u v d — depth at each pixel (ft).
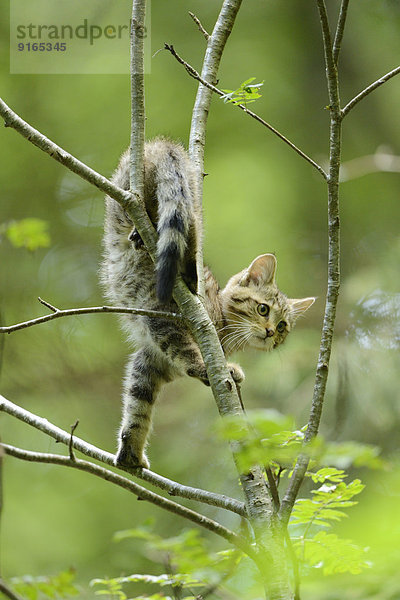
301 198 50.85
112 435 44.68
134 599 13.64
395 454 37.55
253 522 12.78
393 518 15.44
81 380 45.88
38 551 41.01
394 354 41.27
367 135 51.96
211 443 43.24
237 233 48.39
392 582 14.69
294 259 48.55
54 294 47.32
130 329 21.54
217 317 24.73
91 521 42.52
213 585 13.38
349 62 52.60
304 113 51.96
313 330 44.70
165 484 15.07
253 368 43.34
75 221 50.06
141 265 19.86
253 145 51.26
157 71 49.08
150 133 48.24
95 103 49.32
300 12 53.06
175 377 21.52
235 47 51.31
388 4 53.57
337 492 13.19
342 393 40.32
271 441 11.83
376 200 51.03
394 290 43.88
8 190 49.19
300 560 13.28
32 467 44.24
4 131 48.93
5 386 44.70
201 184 18.56
